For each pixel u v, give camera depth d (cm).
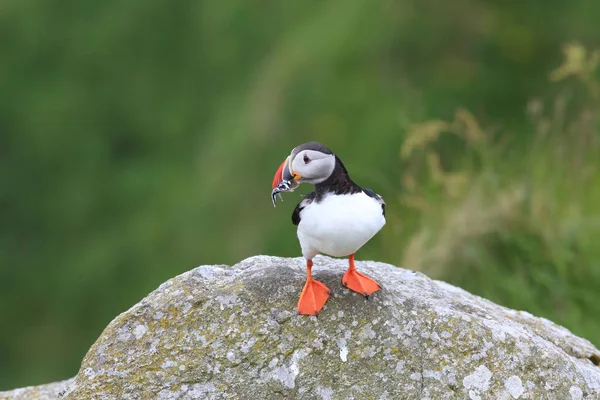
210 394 542
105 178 1973
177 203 1783
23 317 1794
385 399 535
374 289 575
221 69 1956
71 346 1706
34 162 2011
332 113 1591
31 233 1941
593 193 1052
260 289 580
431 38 1678
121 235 1816
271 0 1919
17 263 1880
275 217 1509
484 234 1023
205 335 563
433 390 538
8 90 2089
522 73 1678
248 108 1738
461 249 1017
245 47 1933
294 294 577
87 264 1789
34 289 1836
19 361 1723
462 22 1698
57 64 2127
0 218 1958
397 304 574
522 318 684
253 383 544
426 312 570
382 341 554
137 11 2114
